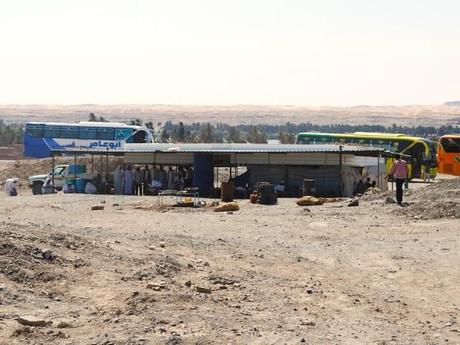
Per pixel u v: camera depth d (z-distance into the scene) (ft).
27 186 199.21
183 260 54.44
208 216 95.71
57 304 38.96
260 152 149.48
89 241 55.67
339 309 43.70
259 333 35.86
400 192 100.32
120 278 45.32
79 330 34.45
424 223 85.56
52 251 47.78
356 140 223.71
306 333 36.70
